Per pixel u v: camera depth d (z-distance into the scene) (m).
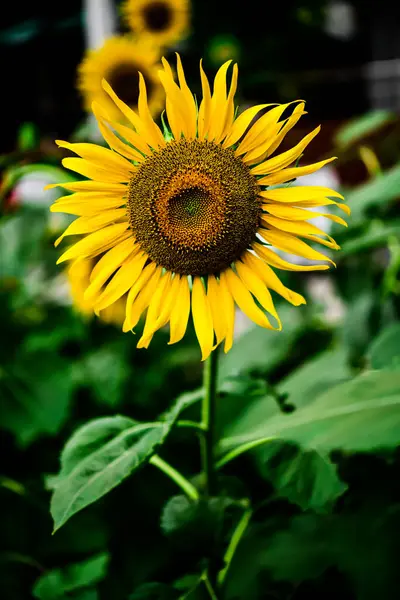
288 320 1.06
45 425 1.00
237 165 0.73
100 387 1.08
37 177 1.26
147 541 0.87
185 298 0.74
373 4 3.05
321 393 0.81
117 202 0.74
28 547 0.86
